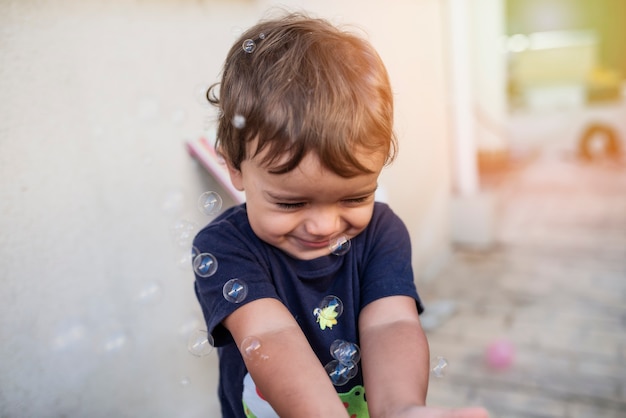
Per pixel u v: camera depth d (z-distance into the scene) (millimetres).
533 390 1981
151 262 1467
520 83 9734
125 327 1393
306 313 829
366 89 700
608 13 11188
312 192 689
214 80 1637
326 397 669
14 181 1165
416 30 2836
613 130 5441
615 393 1935
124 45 1390
